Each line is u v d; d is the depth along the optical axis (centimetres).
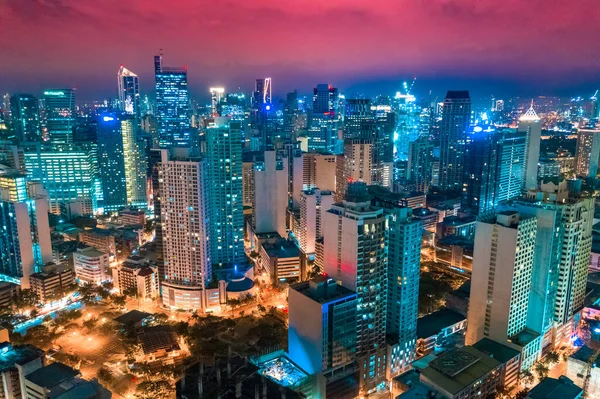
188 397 19600
